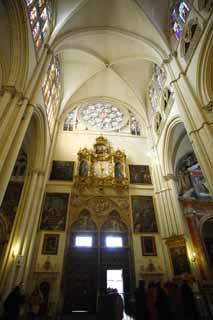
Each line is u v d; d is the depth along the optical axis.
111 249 14.15
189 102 10.89
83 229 14.61
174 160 17.36
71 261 13.42
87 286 12.81
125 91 22.03
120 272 13.48
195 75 10.77
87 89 22.00
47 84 15.07
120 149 19.33
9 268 10.52
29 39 10.45
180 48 12.73
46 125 15.43
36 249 13.29
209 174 8.76
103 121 21.36
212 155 8.77
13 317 6.81
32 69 11.11
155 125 18.94
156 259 13.90
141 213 15.70
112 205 15.83
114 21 16.30
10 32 9.96
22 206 12.77
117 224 15.09
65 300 12.14
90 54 18.30
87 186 16.25
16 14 9.71
